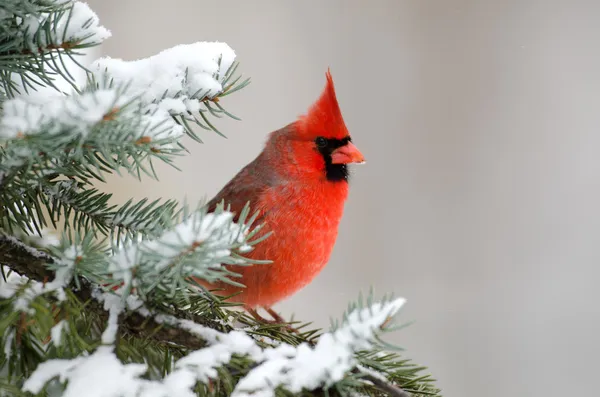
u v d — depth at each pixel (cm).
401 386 389
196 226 276
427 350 1184
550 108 1448
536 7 1487
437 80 1476
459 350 1190
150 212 383
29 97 347
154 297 318
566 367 1159
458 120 1454
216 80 394
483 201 1385
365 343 287
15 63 329
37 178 328
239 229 287
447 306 1273
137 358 322
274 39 1514
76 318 311
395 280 1320
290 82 1498
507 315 1251
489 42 1481
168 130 313
